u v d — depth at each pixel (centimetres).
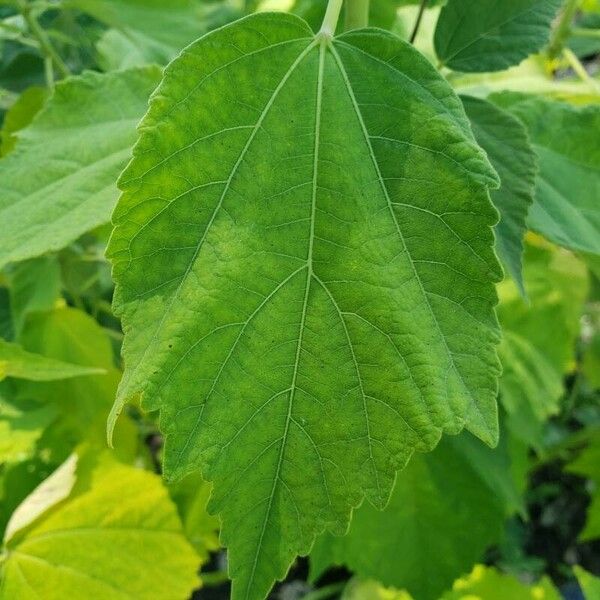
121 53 38
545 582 43
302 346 16
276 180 16
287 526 16
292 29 17
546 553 67
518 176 20
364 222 16
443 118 16
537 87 32
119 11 34
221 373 15
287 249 16
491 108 21
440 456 35
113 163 22
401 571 36
